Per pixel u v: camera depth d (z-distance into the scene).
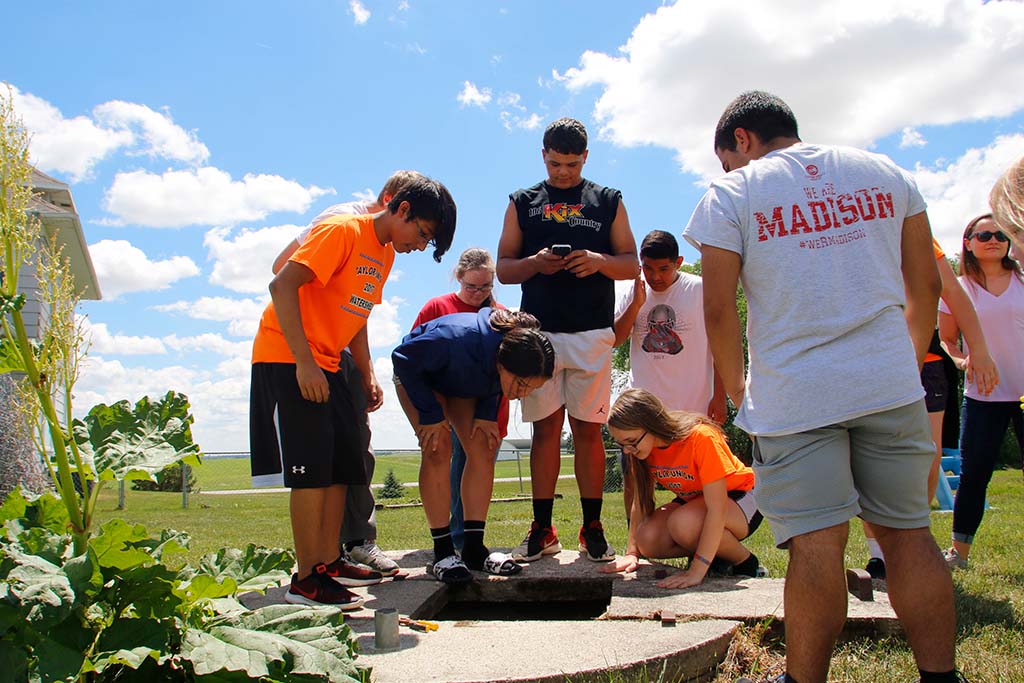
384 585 3.51
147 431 2.14
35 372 1.86
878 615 2.80
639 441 3.66
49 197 10.74
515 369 3.37
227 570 2.11
